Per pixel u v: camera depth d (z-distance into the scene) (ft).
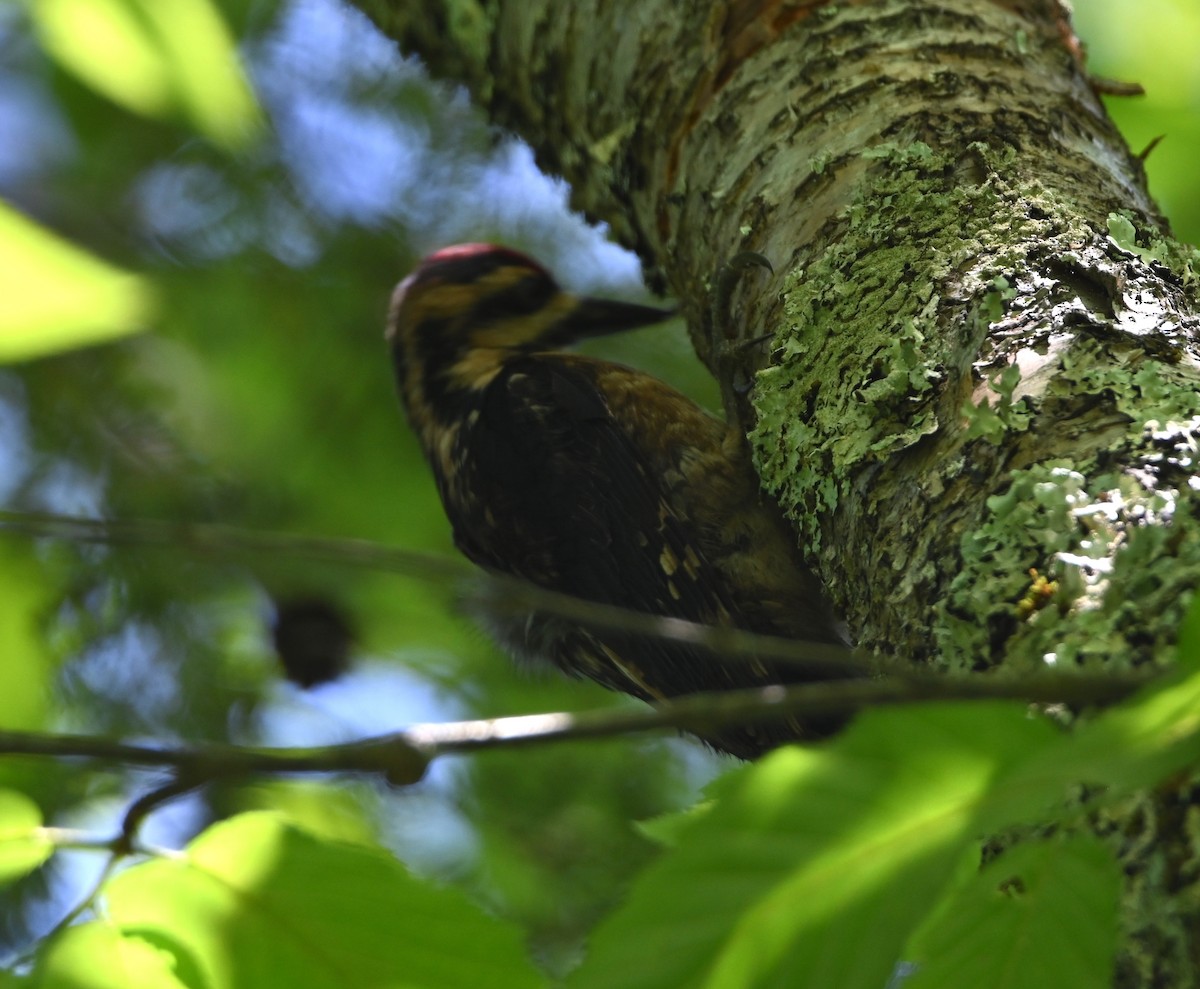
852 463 15.35
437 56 26.55
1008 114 18.28
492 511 26.68
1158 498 12.00
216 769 9.60
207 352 33.76
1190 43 27.45
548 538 25.81
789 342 17.34
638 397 25.70
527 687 34.06
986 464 13.60
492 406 26.84
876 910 9.09
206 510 33.58
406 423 33.83
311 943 11.32
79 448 33.35
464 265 29.73
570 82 23.39
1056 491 12.48
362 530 34.50
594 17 22.77
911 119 18.39
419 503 34.58
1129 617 11.26
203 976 11.30
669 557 23.80
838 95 19.17
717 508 23.58
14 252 9.12
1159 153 26.71
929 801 8.75
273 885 11.14
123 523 10.62
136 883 11.06
